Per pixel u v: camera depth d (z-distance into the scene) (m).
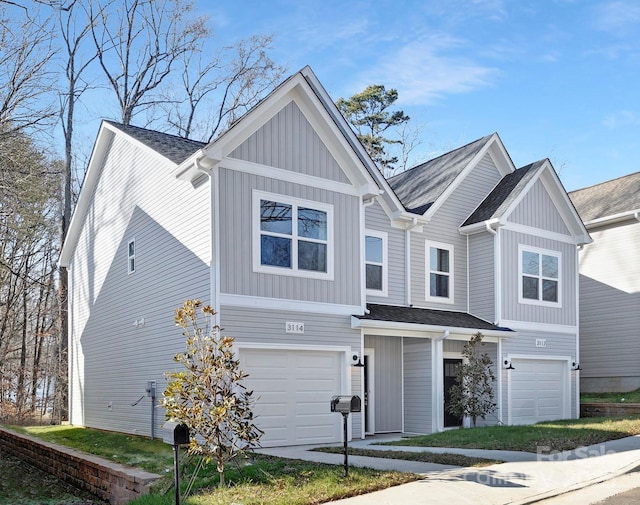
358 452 12.47
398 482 9.42
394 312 17.48
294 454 12.31
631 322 23.77
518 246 19.94
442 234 19.89
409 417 18.44
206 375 9.23
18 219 24.97
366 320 15.61
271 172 14.73
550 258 20.89
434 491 8.96
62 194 31.53
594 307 25.11
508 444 12.88
